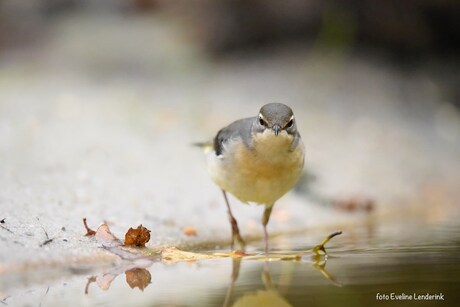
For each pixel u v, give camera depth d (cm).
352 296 777
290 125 1013
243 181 1047
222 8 2577
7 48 2697
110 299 776
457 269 896
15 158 1434
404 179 1703
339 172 1647
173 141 1717
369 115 2158
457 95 2366
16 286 817
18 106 1972
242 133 1045
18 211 1034
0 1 2755
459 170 1842
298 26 2520
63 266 873
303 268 923
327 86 2328
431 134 2102
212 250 1057
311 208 1420
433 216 1422
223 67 2520
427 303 744
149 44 2623
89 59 2569
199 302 770
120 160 1510
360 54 2494
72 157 1486
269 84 2345
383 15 2430
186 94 2266
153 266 937
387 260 959
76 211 1107
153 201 1271
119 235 1012
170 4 2734
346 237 1177
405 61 2473
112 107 2030
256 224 1270
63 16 2809
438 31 2423
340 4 2462
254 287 827
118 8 2830
